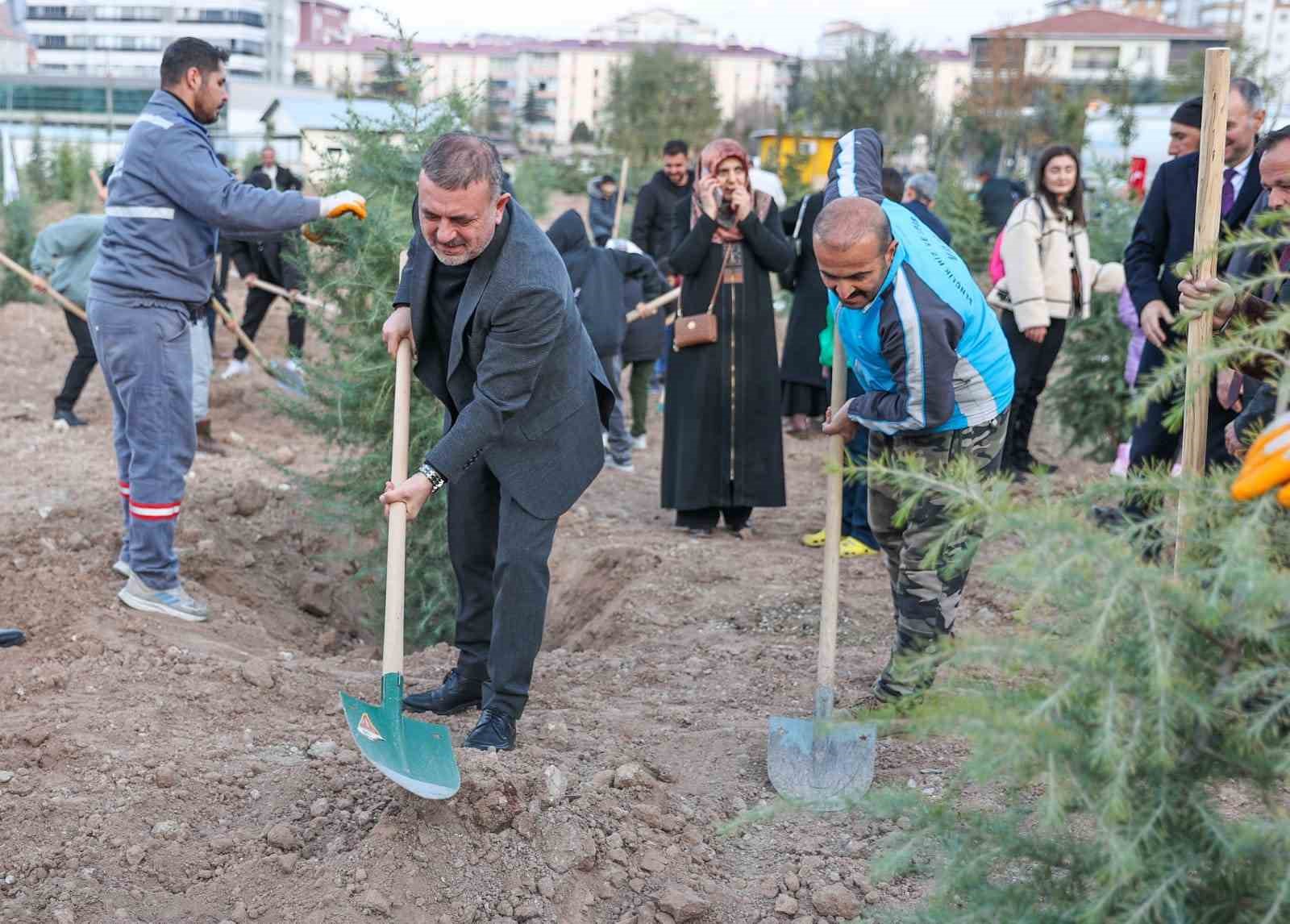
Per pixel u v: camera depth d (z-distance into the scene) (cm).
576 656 459
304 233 539
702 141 4666
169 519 461
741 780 343
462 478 368
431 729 313
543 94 11531
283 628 530
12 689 385
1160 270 510
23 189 2095
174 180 428
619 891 288
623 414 797
